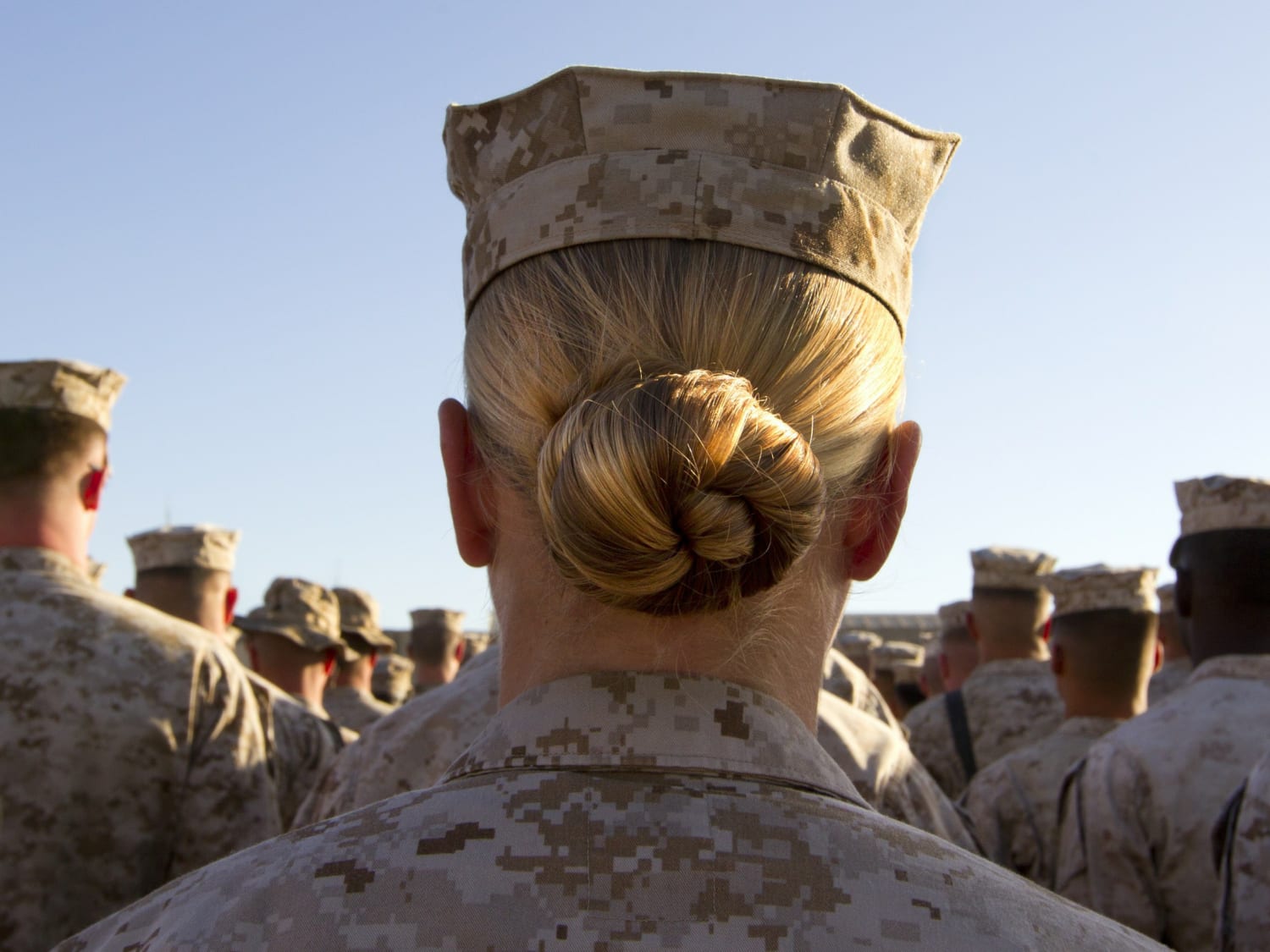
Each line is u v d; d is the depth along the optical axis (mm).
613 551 794
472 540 1069
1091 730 4469
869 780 2588
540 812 887
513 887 844
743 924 824
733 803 896
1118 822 3357
